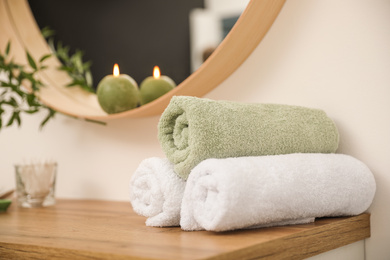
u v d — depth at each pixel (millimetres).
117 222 672
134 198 632
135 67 1183
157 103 787
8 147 1131
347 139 702
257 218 509
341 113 706
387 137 667
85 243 503
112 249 460
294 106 644
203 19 1356
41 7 1145
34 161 1087
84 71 1110
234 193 483
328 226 573
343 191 592
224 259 420
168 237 521
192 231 557
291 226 562
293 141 598
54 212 810
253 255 453
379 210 674
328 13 714
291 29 746
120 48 1188
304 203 544
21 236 565
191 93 799
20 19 1055
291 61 748
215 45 1359
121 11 1208
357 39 690
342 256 621
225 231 531
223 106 553
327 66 716
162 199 591
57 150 1049
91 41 1179
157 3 1249
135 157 925
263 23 736
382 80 671
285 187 522
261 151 569
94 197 991
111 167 964
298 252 515
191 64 1293
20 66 970
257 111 583
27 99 936
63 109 921
